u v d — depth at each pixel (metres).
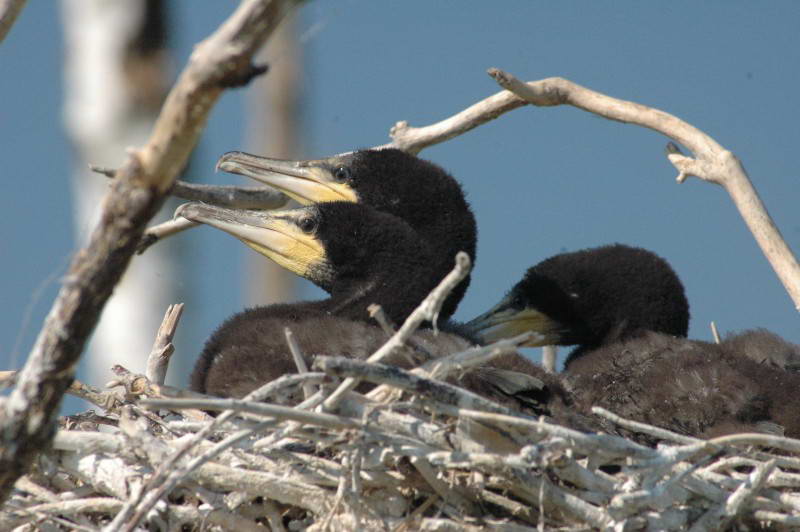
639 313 13.03
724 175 11.66
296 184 13.46
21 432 6.21
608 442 8.09
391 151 13.52
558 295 13.33
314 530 8.52
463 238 13.07
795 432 9.87
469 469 8.41
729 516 8.48
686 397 10.14
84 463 8.66
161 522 8.66
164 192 5.94
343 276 12.12
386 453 8.21
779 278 11.32
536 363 10.83
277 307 12.10
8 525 8.50
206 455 7.70
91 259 6.00
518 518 8.65
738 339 11.84
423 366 8.37
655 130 12.09
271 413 7.71
